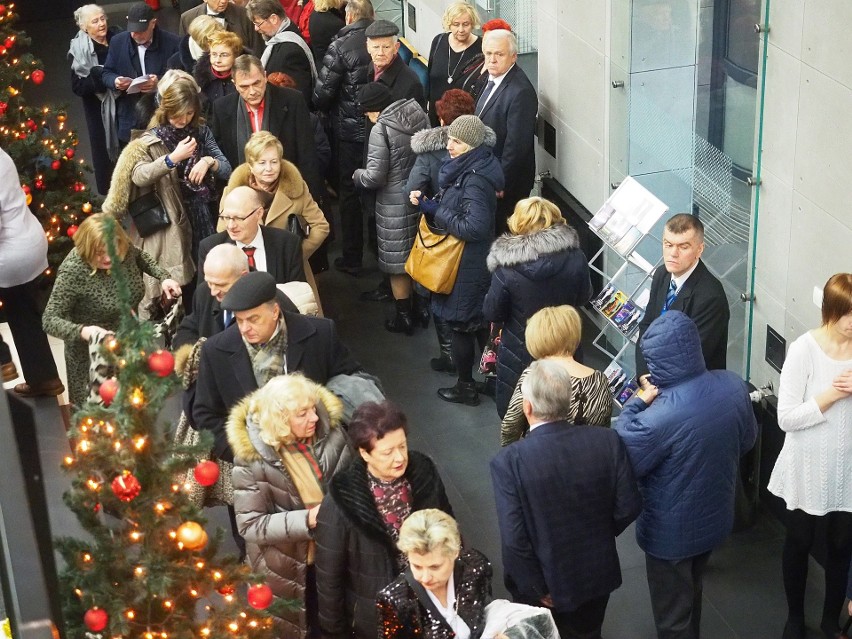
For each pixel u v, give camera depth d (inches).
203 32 300.0
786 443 173.3
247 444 152.9
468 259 239.3
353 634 152.3
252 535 152.5
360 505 143.9
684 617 169.9
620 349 261.9
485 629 135.9
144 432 119.3
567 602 156.9
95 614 116.0
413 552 130.0
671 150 232.8
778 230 201.3
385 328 291.4
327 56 303.7
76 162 285.7
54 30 557.0
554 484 152.0
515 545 154.2
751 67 203.9
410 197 246.1
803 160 189.2
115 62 339.0
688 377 159.5
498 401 220.1
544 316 172.9
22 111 275.1
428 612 134.1
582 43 262.2
